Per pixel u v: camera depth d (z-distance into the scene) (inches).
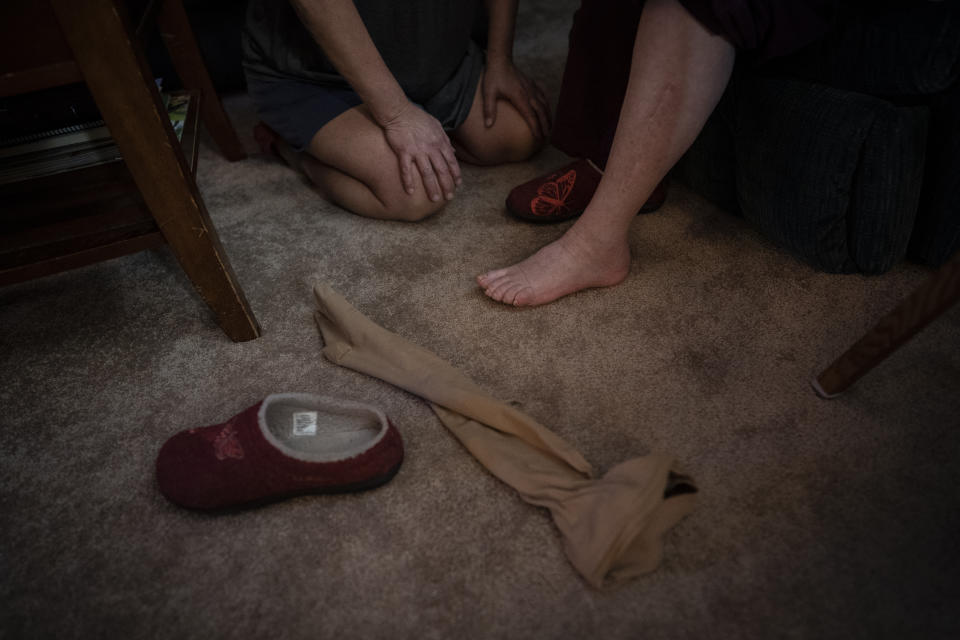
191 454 28.0
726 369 33.3
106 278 43.7
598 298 38.7
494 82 49.3
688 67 30.1
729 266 40.4
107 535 27.6
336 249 44.8
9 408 34.1
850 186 33.9
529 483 27.3
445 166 43.1
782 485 27.5
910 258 39.1
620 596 24.0
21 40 24.1
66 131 37.5
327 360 35.9
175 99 45.4
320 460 26.4
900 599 23.3
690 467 28.5
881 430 29.4
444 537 26.4
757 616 23.1
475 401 29.7
